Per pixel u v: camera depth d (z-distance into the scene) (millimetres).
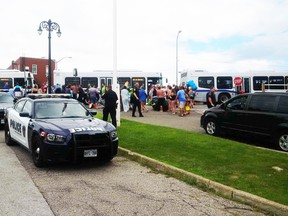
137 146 10352
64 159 7891
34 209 5469
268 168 7777
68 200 5934
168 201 5984
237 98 12680
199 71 33406
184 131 13234
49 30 21562
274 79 33094
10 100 16734
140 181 7223
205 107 28641
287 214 5336
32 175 7574
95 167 8414
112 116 13758
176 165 8086
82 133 7988
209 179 6938
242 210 5621
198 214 5398
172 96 21672
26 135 9125
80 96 25406
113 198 6090
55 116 9297
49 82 21672
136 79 32719
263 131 11531
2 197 6027
